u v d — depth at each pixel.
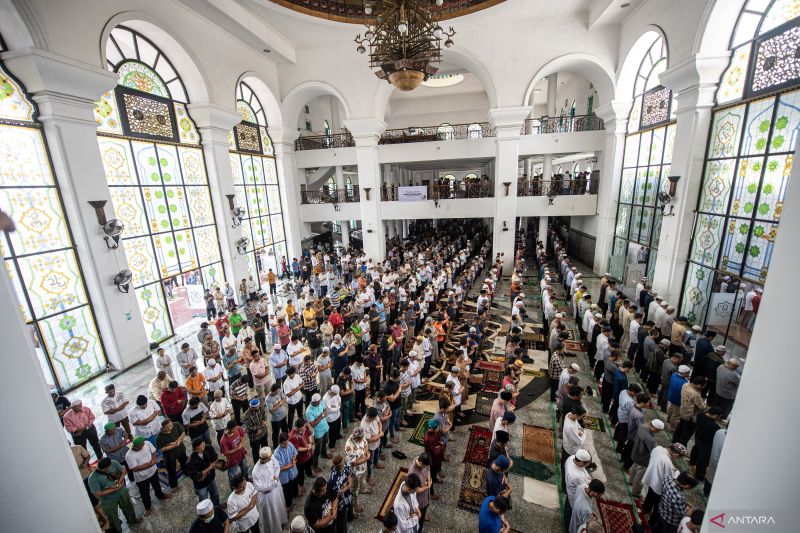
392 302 10.55
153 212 10.38
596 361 7.44
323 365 6.80
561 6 12.84
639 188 12.93
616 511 4.66
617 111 13.55
